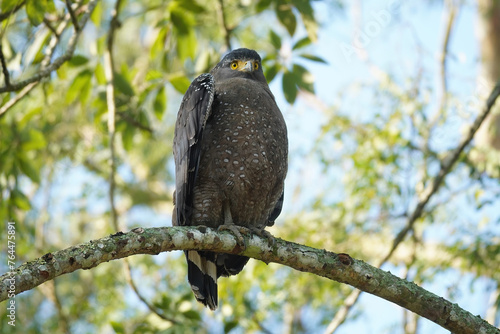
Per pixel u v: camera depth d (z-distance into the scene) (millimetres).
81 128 15047
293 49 11078
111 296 14195
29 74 11609
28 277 5684
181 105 8898
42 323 14773
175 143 8727
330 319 13594
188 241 7012
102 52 12008
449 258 12375
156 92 12555
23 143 12070
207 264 8500
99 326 14172
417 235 13070
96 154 15414
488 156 12133
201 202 8469
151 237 6680
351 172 13219
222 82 9086
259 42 15586
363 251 13984
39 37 10000
